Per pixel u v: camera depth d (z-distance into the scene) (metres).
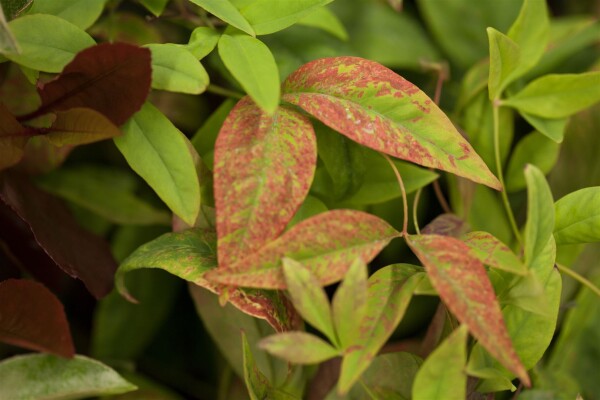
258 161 0.40
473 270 0.39
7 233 0.46
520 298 0.40
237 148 0.40
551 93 0.47
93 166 0.52
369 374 0.43
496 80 0.45
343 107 0.41
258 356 0.45
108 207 0.50
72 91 0.41
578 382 0.49
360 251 0.40
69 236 0.47
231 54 0.41
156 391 0.49
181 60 0.41
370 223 0.40
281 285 0.39
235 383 0.48
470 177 0.41
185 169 0.41
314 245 0.39
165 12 0.48
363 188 0.45
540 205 0.39
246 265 0.39
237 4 0.43
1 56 0.42
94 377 0.42
